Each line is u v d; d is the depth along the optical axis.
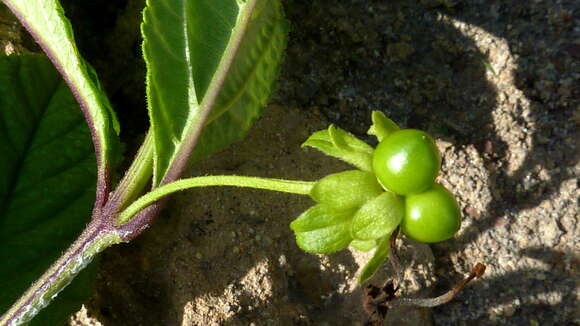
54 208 0.10
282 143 0.12
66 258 0.08
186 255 0.11
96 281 0.10
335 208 0.07
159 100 0.08
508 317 0.12
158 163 0.08
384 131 0.08
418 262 0.12
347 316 0.11
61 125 0.10
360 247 0.08
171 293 0.10
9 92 0.10
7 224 0.10
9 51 0.11
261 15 0.09
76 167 0.10
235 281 0.11
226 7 0.09
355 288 0.11
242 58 0.09
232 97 0.09
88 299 0.10
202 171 0.11
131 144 0.12
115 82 0.12
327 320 0.11
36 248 0.10
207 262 0.11
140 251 0.11
